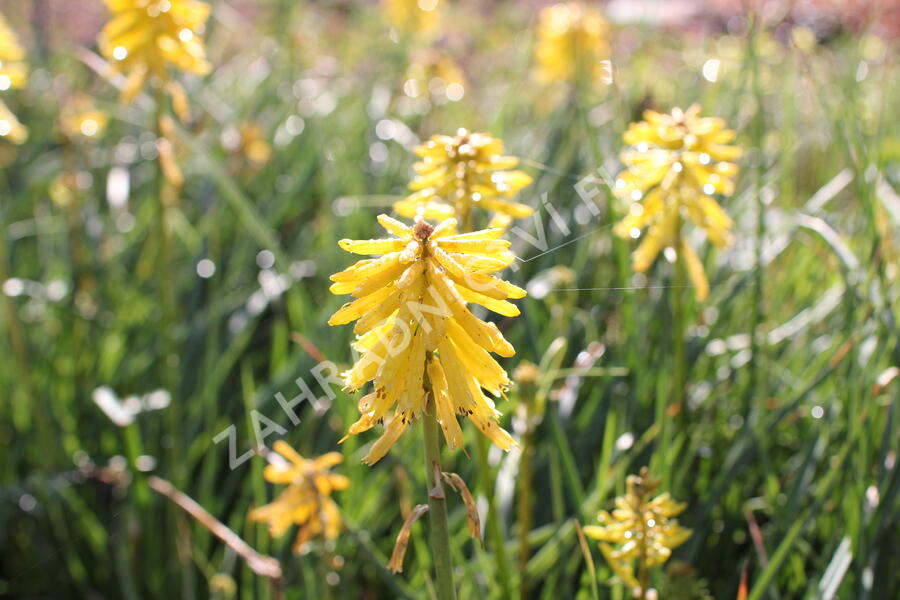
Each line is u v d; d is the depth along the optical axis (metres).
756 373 1.00
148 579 1.08
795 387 0.99
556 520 0.91
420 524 0.93
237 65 2.24
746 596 0.84
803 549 0.88
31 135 1.80
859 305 0.96
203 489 1.07
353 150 1.67
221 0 1.99
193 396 1.26
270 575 0.86
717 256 1.17
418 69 1.55
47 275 1.43
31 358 1.28
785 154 1.19
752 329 0.97
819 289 1.17
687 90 1.72
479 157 0.79
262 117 1.85
